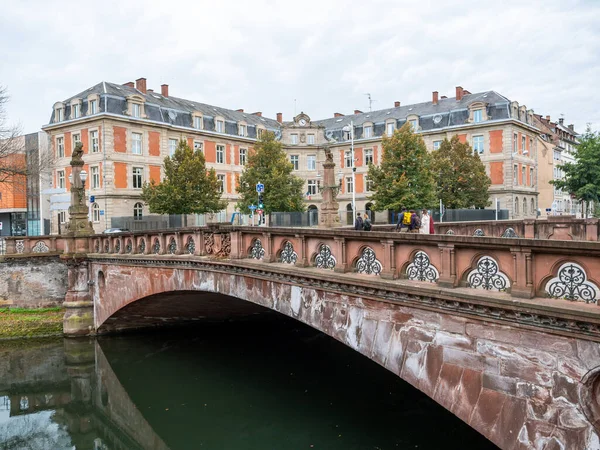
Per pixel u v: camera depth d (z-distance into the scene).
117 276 20.20
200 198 41.91
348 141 64.25
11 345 22.23
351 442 11.55
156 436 13.18
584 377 5.52
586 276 5.58
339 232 9.01
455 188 48.03
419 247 7.61
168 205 41.19
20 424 15.52
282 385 16.14
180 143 43.09
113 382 17.30
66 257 22.70
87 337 22.48
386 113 65.44
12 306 25.81
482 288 6.72
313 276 9.43
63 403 17.03
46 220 54.16
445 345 7.12
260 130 64.69
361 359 18.70
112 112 47.81
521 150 57.12
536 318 5.90
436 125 58.59
